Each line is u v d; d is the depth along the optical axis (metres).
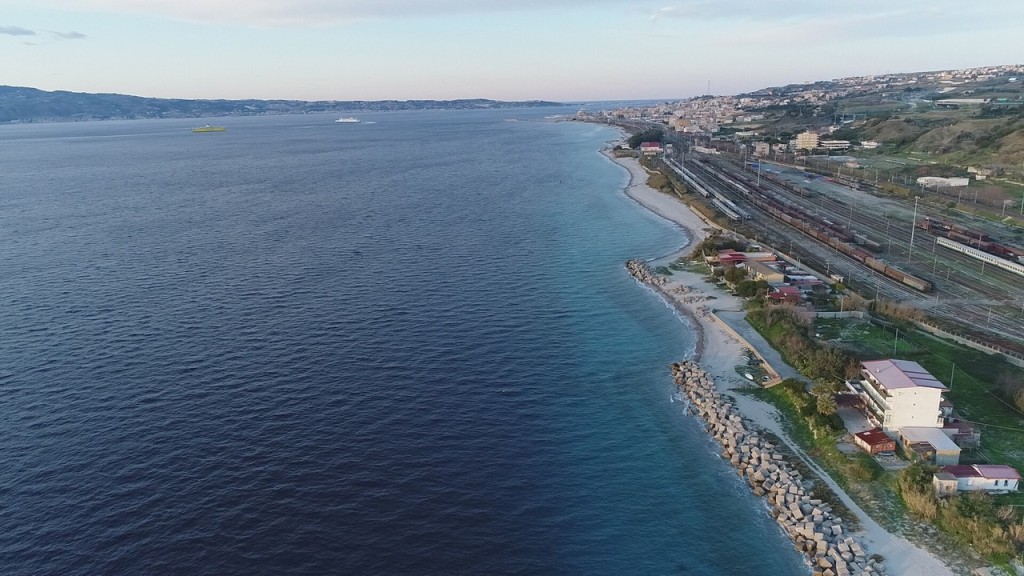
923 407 70.75
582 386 88.31
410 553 56.47
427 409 80.44
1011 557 54.22
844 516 61.28
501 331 105.88
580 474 68.75
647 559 57.06
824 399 76.50
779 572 55.59
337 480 65.75
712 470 69.94
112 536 57.28
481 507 62.88
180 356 92.69
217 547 56.31
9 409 77.25
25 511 59.97
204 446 70.81
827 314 107.62
